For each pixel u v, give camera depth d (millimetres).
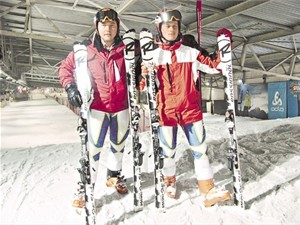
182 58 2141
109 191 2496
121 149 2451
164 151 2297
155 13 6117
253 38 8312
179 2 5570
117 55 2172
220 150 3766
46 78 33750
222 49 2098
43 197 2434
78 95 1924
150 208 2145
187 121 2188
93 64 2145
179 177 2768
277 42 8922
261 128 5445
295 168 2889
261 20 6555
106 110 2213
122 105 2287
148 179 2773
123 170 3102
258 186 2455
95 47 2137
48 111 18750
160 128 2264
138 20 6656
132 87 2094
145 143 4336
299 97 12523
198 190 2445
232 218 1935
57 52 13484
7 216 2127
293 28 6957
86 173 1831
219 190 2076
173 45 2102
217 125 6309
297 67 13102
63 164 3428
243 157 3371
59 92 47656
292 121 6113
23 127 11133
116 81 2193
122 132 2365
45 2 5898
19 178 2938
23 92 40031
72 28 8422
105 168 3234
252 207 2084
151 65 2092
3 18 8297
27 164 3475
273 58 10617
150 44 2117
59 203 2303
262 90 14430
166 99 2180
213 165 3139
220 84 18844
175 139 2301
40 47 12703
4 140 8297
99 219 2006
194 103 2191
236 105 16562
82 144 1855
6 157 3844
